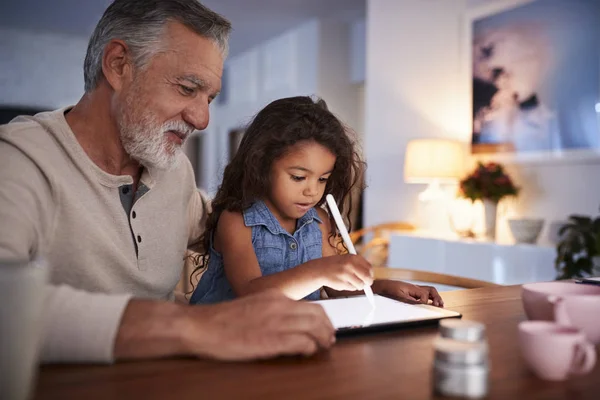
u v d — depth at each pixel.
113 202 0.92
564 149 2.72
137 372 0.48
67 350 0.49
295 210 1.06
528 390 0.45
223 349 0.51
